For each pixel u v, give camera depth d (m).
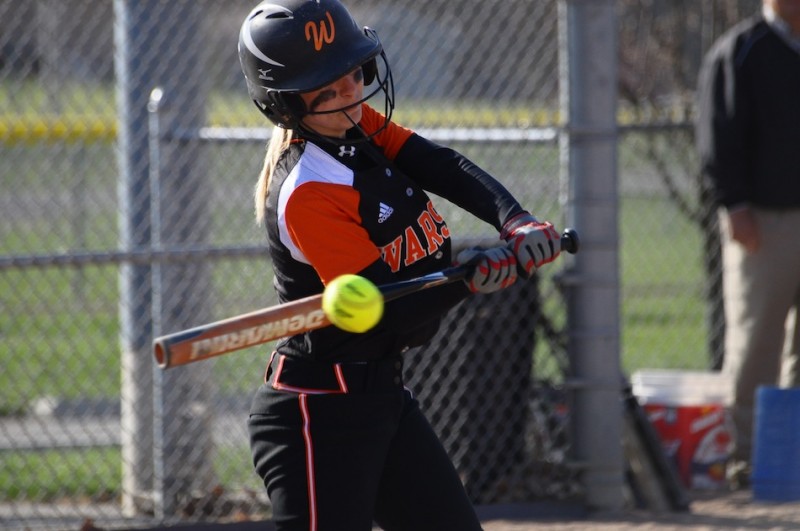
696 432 21.33
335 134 10.87
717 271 26.41
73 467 21.70
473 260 10.32
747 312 20.77
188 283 19.72
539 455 20.06
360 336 10.70
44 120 24.81
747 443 21.03
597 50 18.45
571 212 18.78
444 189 11.62
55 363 27.17
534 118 22.33
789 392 19.55
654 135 30.91
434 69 22.70
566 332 19.30
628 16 29.59
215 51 24.58
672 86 29.67
